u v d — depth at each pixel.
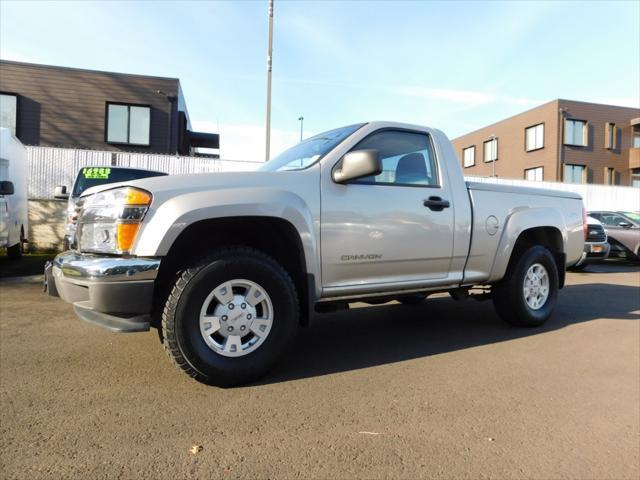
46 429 2.54
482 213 4.46
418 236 3.98
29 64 16.81
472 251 4.39
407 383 3.36
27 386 3.14
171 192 3.04
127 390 3.10
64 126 17.12
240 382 3.21
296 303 3.38
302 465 2.26
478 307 6.12
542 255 4.98
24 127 16.84
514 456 2.41
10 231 9.27
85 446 2.37
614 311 6.05
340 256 3.60
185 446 2.40
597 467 2.33
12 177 9.64
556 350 4.25
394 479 2.17
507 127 31.23
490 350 4.21
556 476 2.24
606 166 28.05
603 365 3.86
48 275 3.64
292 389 3.20
